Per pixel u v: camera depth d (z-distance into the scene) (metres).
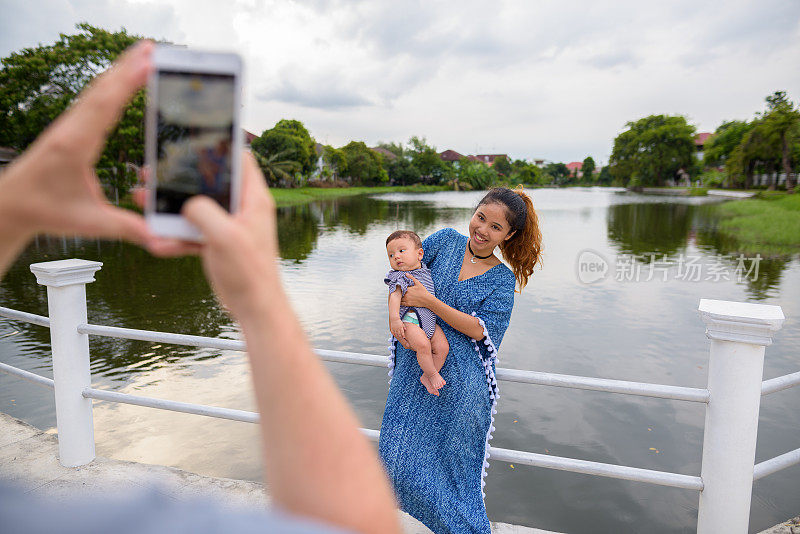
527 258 2.36
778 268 17.25
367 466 0.37
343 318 11.05
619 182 106.94
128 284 13.38
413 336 2.12
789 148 53.84
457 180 111.94
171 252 0.38
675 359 8.90
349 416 0.38
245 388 7.05
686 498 5.13
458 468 2.17
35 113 33.72
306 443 0.35
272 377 0.35
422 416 2.19
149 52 0.41
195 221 0.35
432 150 110.44
